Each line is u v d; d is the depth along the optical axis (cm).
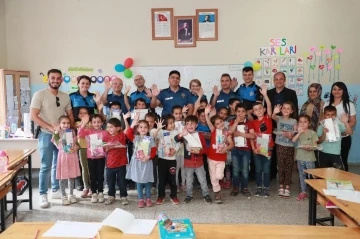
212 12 544
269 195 412
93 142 380
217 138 384
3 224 294
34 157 458
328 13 544
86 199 398
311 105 448
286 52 549
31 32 551
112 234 169
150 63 555
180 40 549
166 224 172
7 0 546
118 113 432
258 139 399
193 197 405
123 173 380
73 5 548
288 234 171
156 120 415
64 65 555
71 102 425
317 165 416
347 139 411
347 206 203
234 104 431
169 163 382
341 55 549
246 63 544
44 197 371
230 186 454
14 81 517
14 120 512
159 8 545
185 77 555
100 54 555
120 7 547
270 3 543
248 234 171
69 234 168
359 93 555
